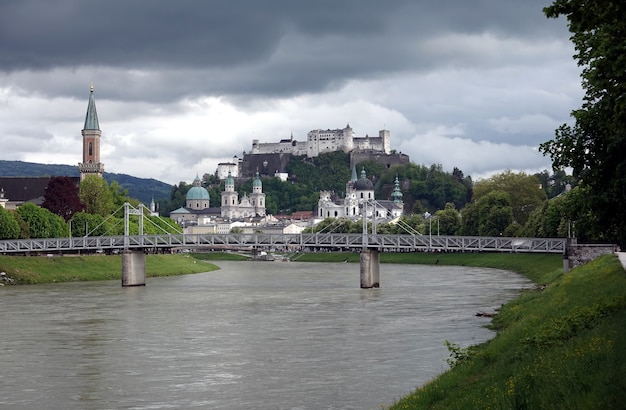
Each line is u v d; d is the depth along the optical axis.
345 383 83.00
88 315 141.62
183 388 82.81
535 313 101.75
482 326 119.50
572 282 115.12
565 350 61.16
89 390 82.69
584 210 86.94
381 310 145.50
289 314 141.88
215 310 149.50
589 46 83.44
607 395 47.16
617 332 60.66
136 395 80.25
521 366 62.41
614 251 162.25
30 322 132.12
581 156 87.62
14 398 79.62
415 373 86.88
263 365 93.62
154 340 113.12
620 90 64.50
